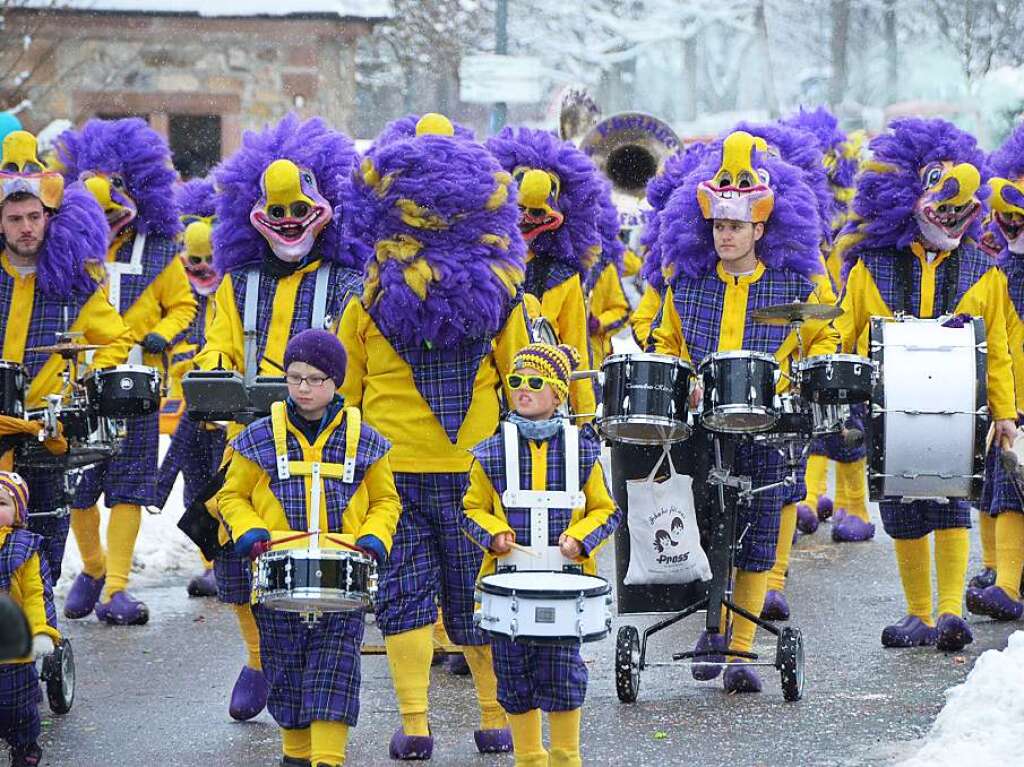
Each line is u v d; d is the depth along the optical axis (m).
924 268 14.46
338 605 9.30
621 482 12.20
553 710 9.66
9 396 12.38
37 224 12.91
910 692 12.13
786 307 11.66
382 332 10.97
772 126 17.23
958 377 12.77
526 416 10.03
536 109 61.53
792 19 64.75
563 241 15.52
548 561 9.85
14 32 46.09
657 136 26.05
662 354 11.34
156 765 10.84
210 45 48.12
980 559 17.39
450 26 59.78
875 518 20.20
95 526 15.39
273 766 10.77
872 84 62.25
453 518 10.88
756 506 12.32
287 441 9.80
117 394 12.45
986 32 60.38
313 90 48.66
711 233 12.70
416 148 10.86
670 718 11.61
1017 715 10.33
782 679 11.91
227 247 12.34
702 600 12.23
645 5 64.06
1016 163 14.99
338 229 12.26
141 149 15.95
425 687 10.86
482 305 10.76
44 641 10.54
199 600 16.48
